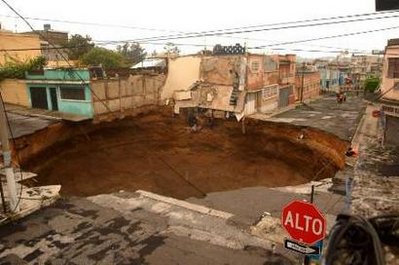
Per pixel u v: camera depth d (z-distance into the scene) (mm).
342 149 21750
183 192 21234
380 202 8672
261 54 32156
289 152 25953
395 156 15008
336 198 12039
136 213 11039
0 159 17953
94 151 26203
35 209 11258
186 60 33656
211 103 32812
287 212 5523
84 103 26250
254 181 22922
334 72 54188
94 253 8914
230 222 10328
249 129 29906
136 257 8711
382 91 18641
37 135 22484
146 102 32281
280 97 36844
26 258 8734
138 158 26844
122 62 46281
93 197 12344
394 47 17312
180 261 8484
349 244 2738
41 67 31328
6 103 30938
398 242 3094
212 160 27094
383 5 6930
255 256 8633
